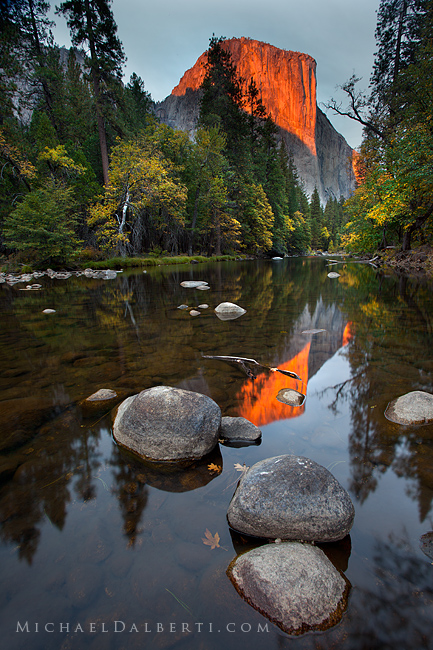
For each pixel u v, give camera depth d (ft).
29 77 80.23
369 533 5.22
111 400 10.15
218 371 12.59
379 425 8.43
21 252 62.34
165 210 81.82
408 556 4.79
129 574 4.60
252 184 117.50
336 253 214.90
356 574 4.55
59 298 34.01
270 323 20.77
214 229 105.60
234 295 33.83
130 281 48.88
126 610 4.14
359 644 3.69
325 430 8.29
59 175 72.08
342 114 66.13
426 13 61.57
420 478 6.40
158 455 7.21
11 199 68.33
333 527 5.09
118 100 79.92
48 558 4.86
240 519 5.33
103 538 5.18
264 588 4.18
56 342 17.15
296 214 172.55
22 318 23.98
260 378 11.87
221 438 8.02
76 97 95.81
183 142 92.12
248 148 117.39
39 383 11.62
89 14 72.54
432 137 41.63
